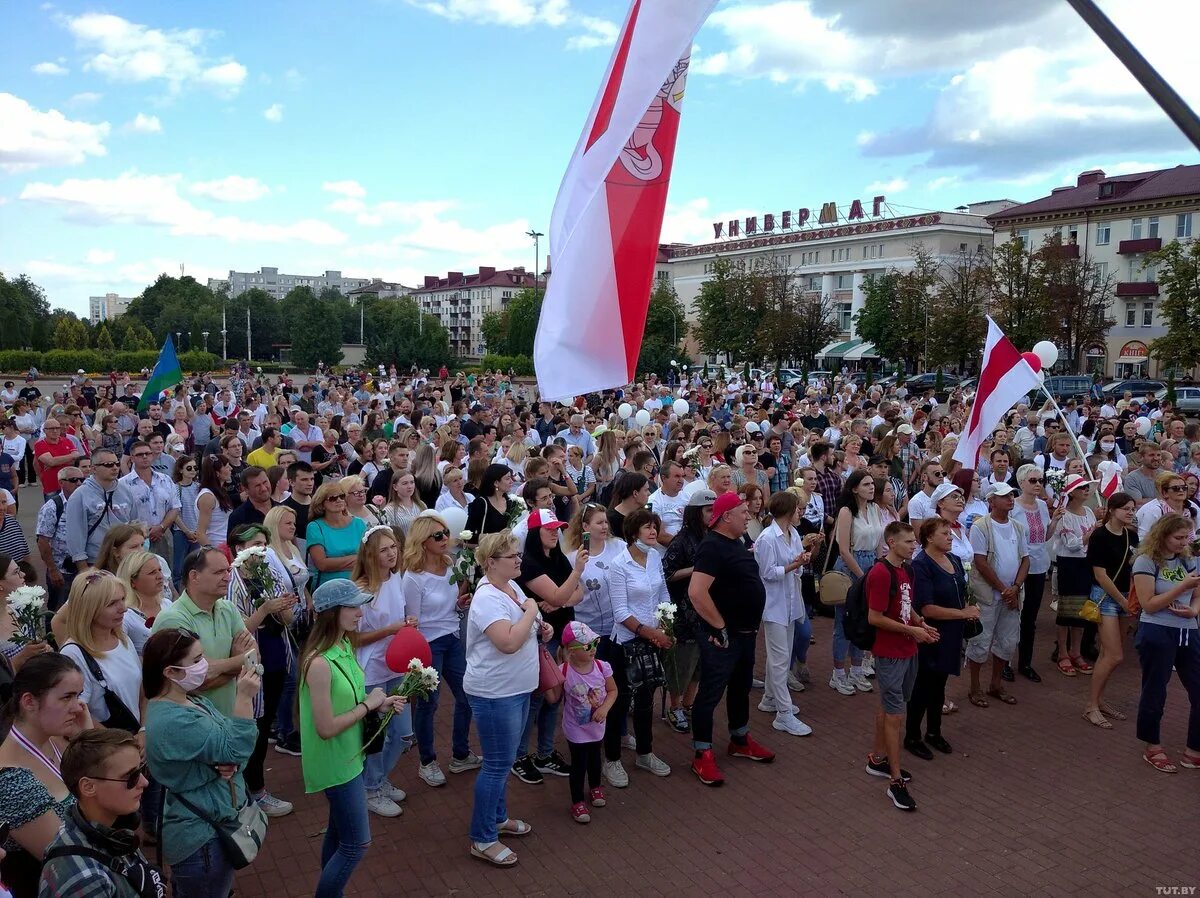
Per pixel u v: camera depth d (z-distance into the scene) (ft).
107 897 9.50
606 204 17.38
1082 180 214.90
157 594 17.19
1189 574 20.98
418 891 15.83
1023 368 32.65
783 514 23.21
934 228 257.75
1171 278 132.05
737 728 21.49
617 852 17.26
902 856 17.19
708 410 77.10
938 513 24.58
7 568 15.79
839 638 25.95
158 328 397.39
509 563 16.56
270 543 19.99
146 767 12.19
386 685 18.47
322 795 19.57
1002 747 22.50
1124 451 56.24
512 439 41.96
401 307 407.64
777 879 16.33
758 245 319.06
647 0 16.16
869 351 220.84
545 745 20.74
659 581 20.86
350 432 43.32
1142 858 17.22
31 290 373.40
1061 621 27.53
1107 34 8.87
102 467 25.41
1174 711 25.17
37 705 11.75
